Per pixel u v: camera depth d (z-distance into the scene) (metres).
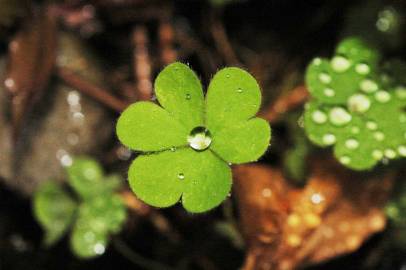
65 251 0.22
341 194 0.20
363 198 0.20
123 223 0.21
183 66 0.17
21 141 0.22
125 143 0.17
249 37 0.23
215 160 0.17
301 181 0.20
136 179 0.17
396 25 0.22
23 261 0.22
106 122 0.22
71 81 0.22
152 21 0.23
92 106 0.22
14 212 0.22
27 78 0.21
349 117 0.19
